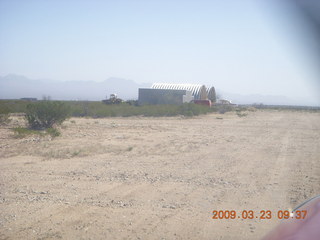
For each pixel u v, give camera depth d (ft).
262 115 216.13
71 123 116.47
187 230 25.72
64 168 46.11
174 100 255.50
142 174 43.29
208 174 44.01
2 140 70.85
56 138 76.38
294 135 94.17
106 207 30.53
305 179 42.29
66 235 24.49
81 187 36.86
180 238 24.31
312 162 53.98
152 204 31.58
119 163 50.19
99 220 27.40
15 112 167.73
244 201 32.76
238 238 24.27
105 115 163.94
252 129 110.83
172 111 179.42
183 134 90.74
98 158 53.98
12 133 82.23
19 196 33.32
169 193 35.14
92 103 230.48
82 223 26.73
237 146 70.49
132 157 55.42
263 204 31.86
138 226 26.35
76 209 29.89
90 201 32.14
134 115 172.14
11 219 27.30
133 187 37.24
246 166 49.83
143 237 24.38
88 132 90.22
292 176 43.86
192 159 54.60
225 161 53.47
